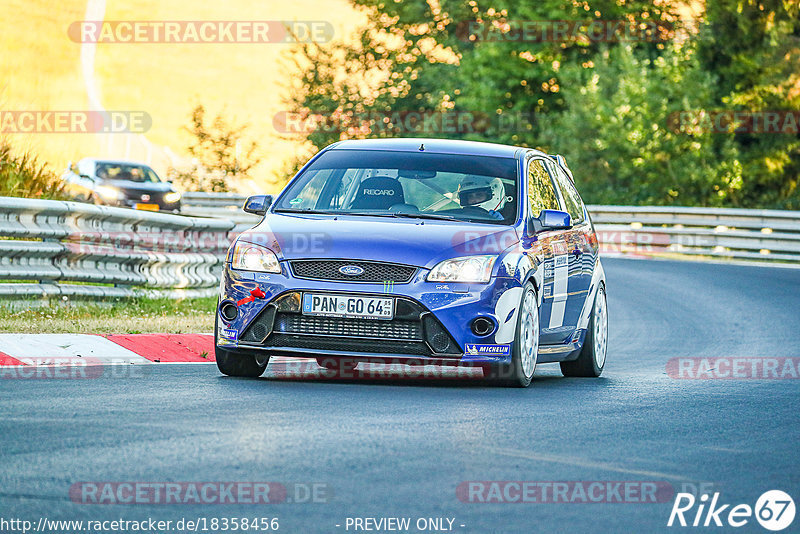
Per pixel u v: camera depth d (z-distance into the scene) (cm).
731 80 9712
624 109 9594
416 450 1578
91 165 8006
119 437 1581
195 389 2100
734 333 3862
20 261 3152
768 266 7169
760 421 2009
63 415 1744
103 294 3469
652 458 1611
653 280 5994
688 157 9438
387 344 2219
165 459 1452
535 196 2584
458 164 2564
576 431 1806
